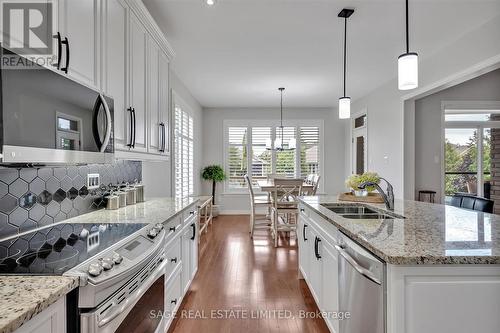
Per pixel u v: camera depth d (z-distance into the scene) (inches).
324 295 81.0
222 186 275.3
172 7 102.0
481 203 102.0
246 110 276.2
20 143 38.8
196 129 243.0
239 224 230.1
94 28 62.4
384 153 198.8
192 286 113.2
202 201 191.2
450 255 43.3
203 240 180.9
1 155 35.7
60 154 47.0
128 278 46.6
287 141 276.2
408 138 175.3
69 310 36.9
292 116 277.6
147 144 94.2
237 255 151.4
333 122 277.9
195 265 118.6
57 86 46.5
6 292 32.1
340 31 121.4
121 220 71.7
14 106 37.7
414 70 78.4
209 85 200.1
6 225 55.0
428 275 44.0
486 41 115.1
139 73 87.4
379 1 99.7
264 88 209.3
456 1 100.1
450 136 204.2
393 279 43.9
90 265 40.5
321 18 110.5
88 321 37.1
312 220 96.7
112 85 70.5
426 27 118.6
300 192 179.0
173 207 94.7
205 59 152.2
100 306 38.9
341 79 188.7
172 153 169.3
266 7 102.5
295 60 154.6
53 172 68.2
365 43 133.4
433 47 138.6
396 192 183.3
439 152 182.1
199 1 98.7
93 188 86.2
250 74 177.3
